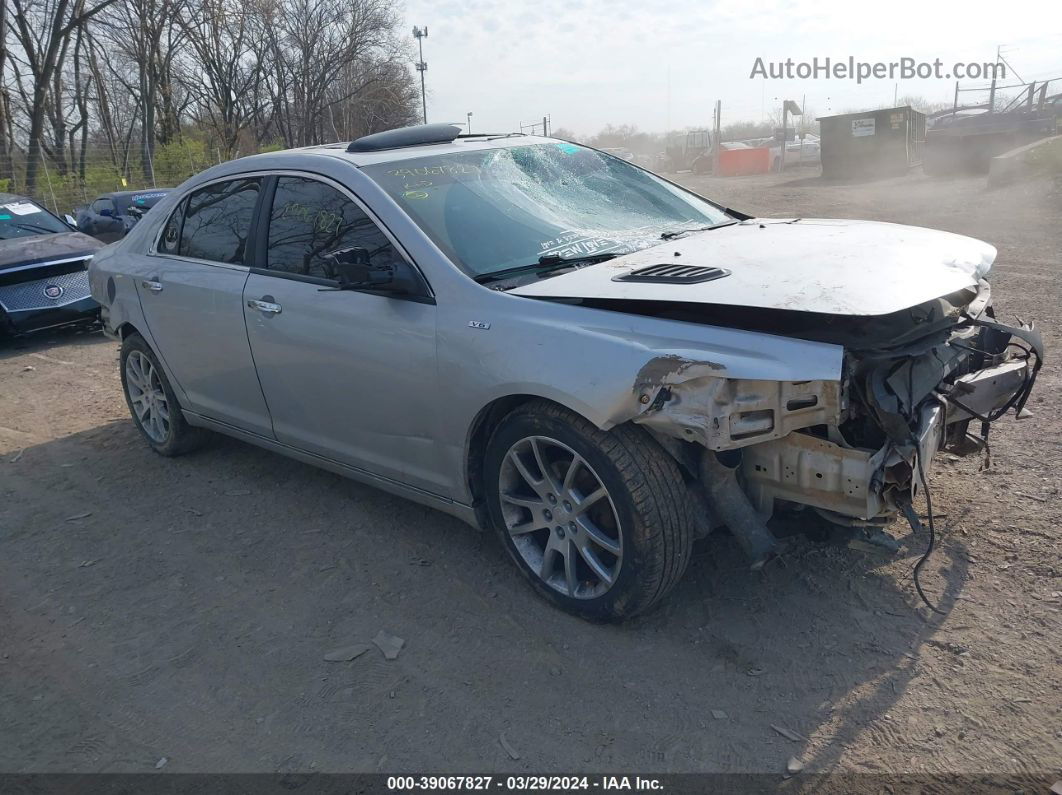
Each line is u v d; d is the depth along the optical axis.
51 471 5.47
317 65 47.09
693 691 2.97
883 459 2.91
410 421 3.71
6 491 5.19
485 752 2.77
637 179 4.70
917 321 3.11
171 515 4.68
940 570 3.54
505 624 3.43
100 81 42.53
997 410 3.79
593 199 4.29
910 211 16.08
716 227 4.26
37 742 2.98
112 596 3.90
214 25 40.53
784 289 2.97
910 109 27.20
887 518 3.10
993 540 3.73
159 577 4.04
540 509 3.42
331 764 2.77
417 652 3.30
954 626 3.19
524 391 3.19
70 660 3.44
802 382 2.80
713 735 2.76
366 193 3.84
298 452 4.49
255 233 4.41
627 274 3.30
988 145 23.44
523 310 3.27
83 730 3.02
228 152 44.03
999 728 2.69
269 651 3.39
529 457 3.43
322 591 3.79
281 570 4.00
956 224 13.71
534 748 2.77
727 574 3.63
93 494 5.05
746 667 3.06
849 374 2.88
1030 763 2.54
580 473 3.27
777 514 3.44
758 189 26.03
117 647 3.50
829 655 3.09
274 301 4.18
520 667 3.16
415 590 3.74
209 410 4.96
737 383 2.81
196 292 4.66
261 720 3.00
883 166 27.72
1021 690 2.84
